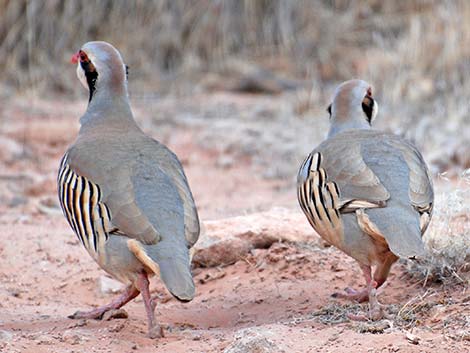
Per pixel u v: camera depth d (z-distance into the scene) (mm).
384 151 10484
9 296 12250
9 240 14023
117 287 12445
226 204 16500
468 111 20531
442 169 17734
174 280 9031
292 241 13242
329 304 11102
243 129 21031
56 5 25750
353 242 10180
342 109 11828
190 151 20000
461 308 10250
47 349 9445
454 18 23875
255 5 26922
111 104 11328
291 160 19250
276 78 25078
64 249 13734
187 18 26391
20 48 25484
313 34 26578
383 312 10227
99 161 10078
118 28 26062
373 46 26328
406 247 9477
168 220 9547
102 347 9539
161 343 9727
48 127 20875
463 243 11664
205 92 24766
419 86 22500
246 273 12680
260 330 9656
